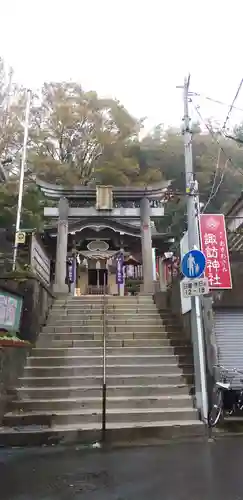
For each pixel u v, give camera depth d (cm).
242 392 948
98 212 1970
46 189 1973
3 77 3089
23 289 1184
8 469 586
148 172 3434
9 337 939
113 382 1003
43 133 3650
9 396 895
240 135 3131
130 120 3912
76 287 2586
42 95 3838
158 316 1380
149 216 1983
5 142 3061
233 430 869
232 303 1107
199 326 950
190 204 1034
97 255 2633
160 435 805
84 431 780
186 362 1107
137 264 2862
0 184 2364
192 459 641
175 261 1780
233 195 3072
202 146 3325
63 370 1037
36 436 762
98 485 512
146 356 1109
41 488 501
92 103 3816
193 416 882
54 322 1324
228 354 1076
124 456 662
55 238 2266
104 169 3228
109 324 1323
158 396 955
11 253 1798
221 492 486
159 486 508
